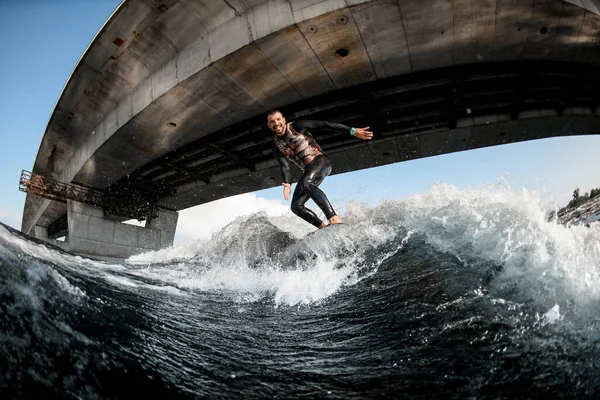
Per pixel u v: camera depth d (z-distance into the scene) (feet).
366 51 38.58
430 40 37.63
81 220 72.08
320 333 6.16
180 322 6.27
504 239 7.55
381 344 5.31
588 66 43.50
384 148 61.36
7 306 3.79
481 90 48.42
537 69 43.78
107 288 7.00
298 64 39.99
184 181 77.61
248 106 47.01
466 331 5.19
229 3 37.22
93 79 49.62
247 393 3.89
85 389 3.26
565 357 4.30
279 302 8.66
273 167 66.59
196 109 47.16
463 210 9.85
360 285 8.70
